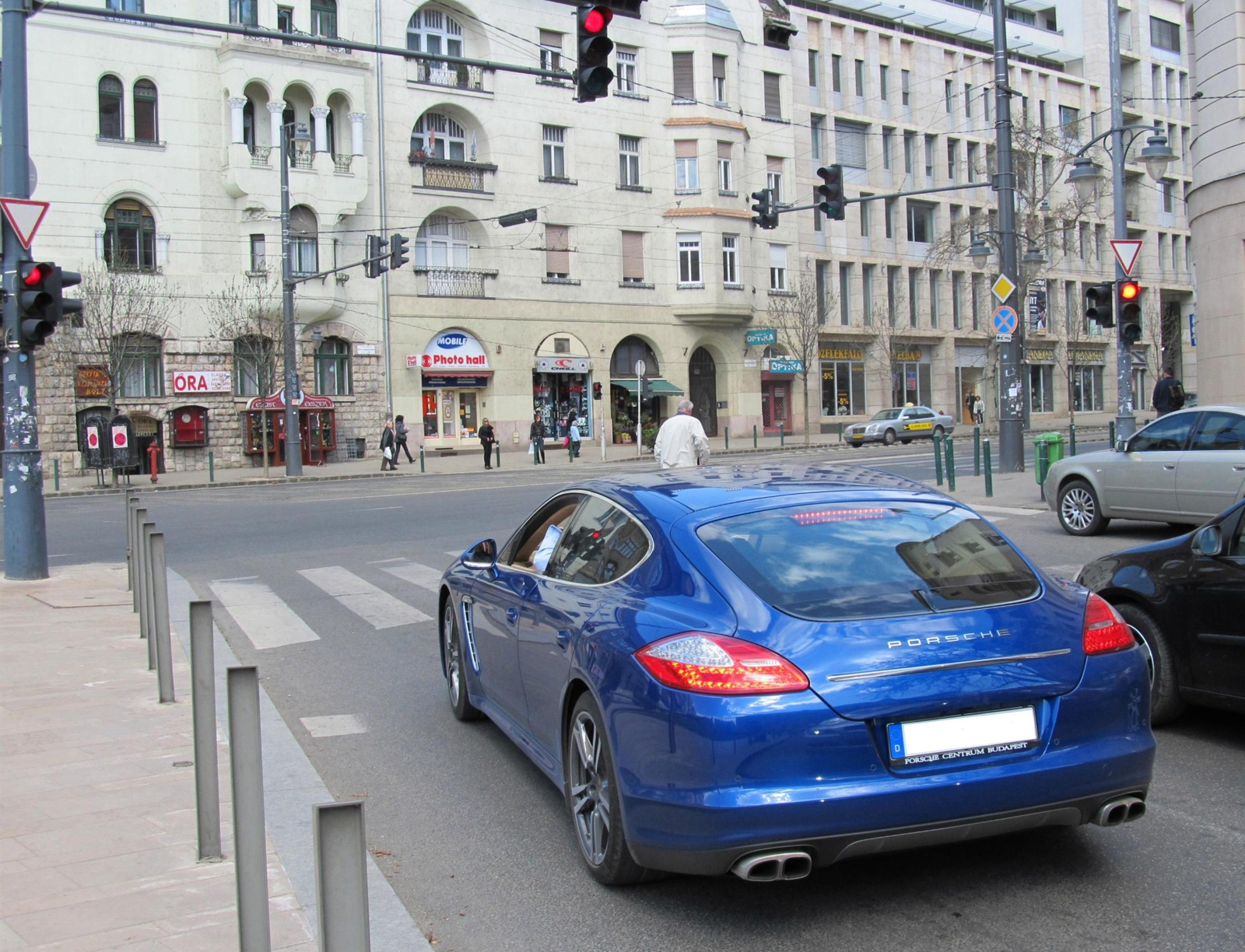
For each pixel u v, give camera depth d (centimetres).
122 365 3447
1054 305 6397
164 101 3553
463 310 4144
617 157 4519
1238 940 379
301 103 3772
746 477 523
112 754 619
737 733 372
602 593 468
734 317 4744
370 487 2889
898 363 5591
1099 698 405
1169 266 7069
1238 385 2078
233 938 388
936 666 387
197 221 3606
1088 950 375
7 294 1322
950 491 1953
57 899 424
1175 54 6981
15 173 1315
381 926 405
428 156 4038
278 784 569
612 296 4519
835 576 423
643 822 396
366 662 881
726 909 416
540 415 4419
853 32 5391
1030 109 6138
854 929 396
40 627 1024
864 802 371
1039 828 430
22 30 1302
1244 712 587
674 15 4628
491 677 603
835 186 2202
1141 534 1399
